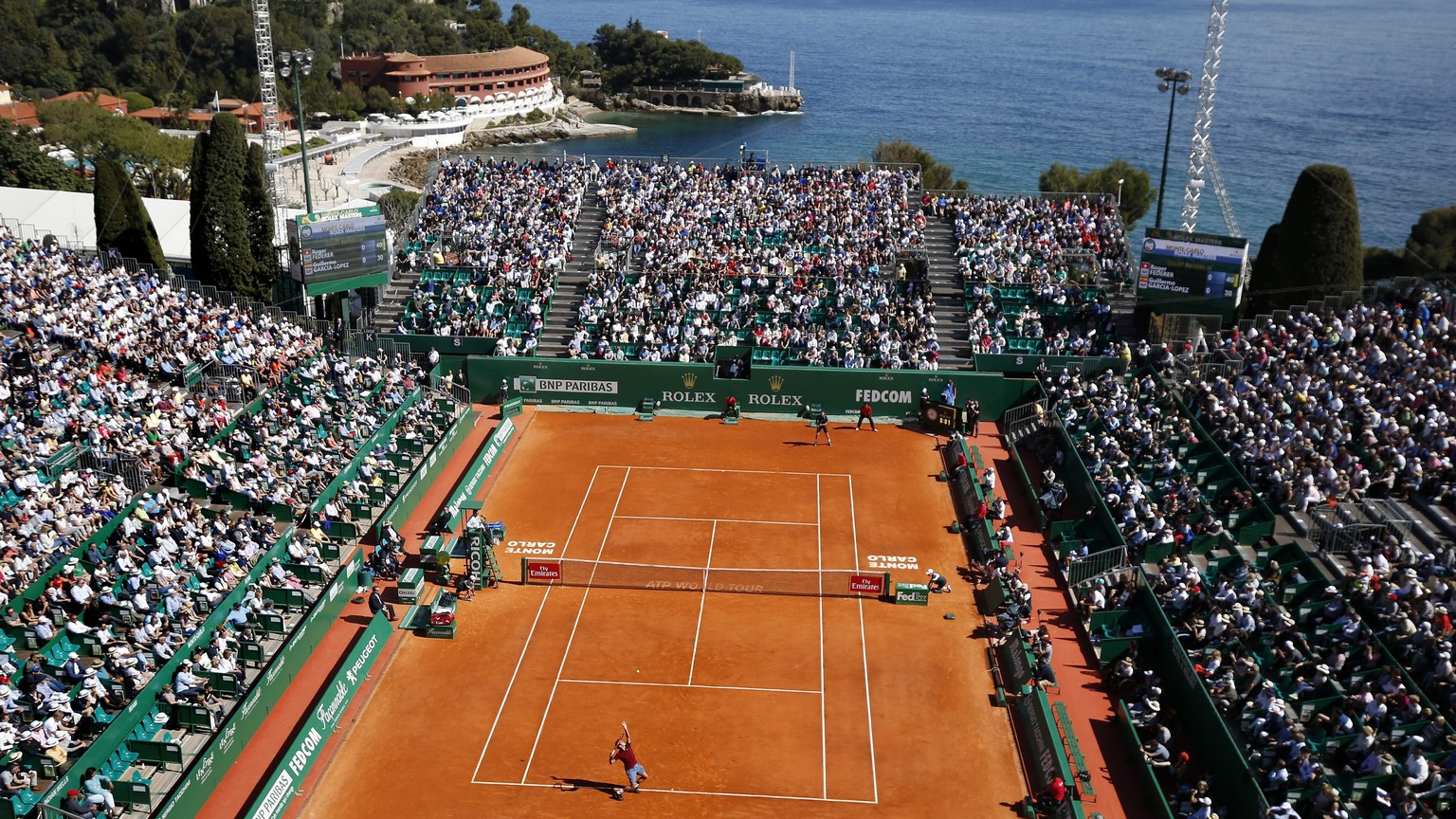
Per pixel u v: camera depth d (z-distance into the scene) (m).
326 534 58.53
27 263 75.00
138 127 169.75
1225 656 46.69
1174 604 50.59
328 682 48.22
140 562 50.38
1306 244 76.31
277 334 77.00
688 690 49.09
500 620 54.28
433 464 67.88
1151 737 45.81
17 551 47.59
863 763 44.69
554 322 85.50
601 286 86.44
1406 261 105.38
